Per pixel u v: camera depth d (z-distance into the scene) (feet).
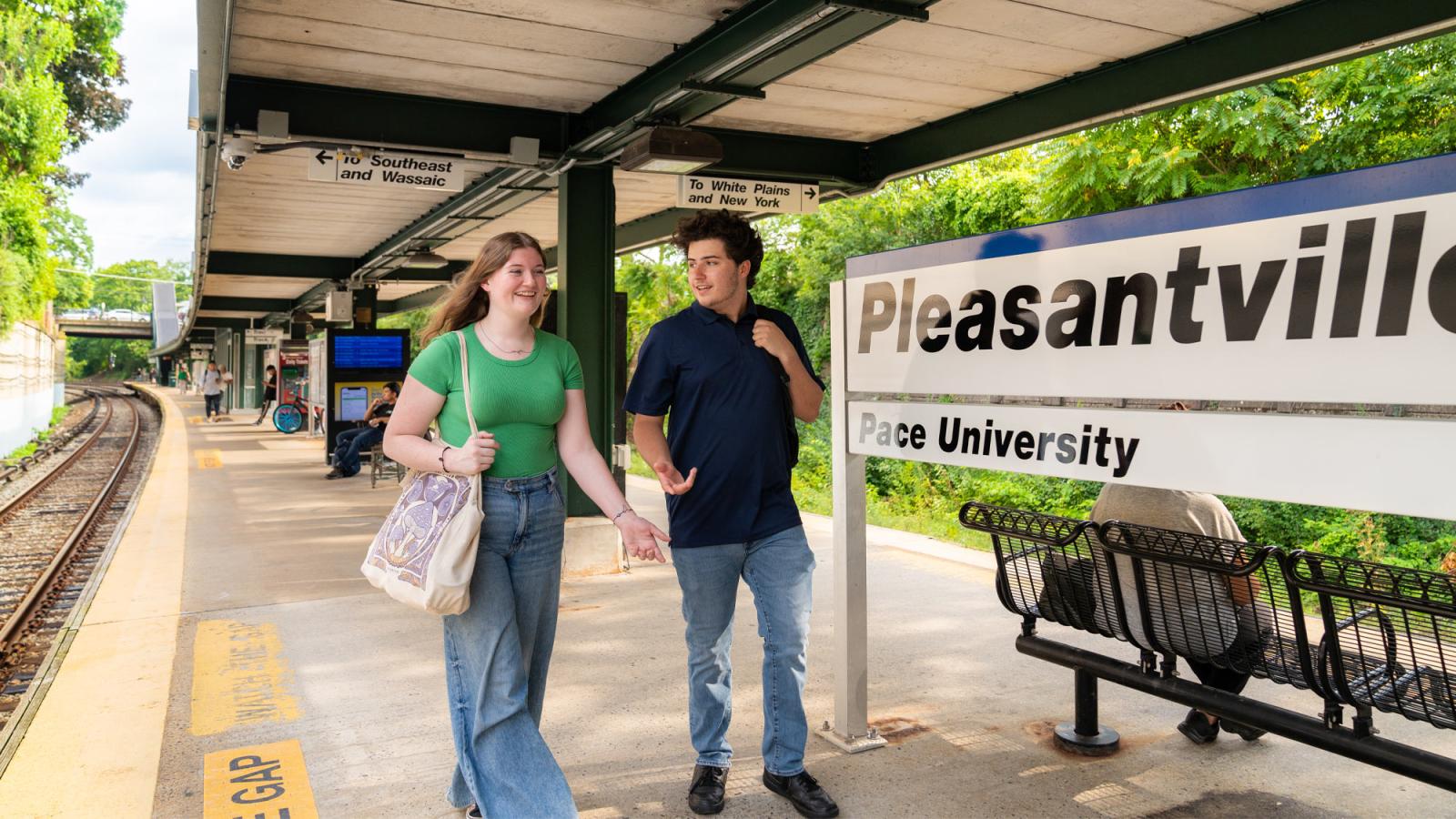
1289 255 8.21
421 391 9.48
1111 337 9.55
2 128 84.48
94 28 124.98
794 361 10.64
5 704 17.66
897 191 57.82
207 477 47.47
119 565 25.55
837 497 12.58
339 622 19.47
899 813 10.74
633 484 45.55
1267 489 8.42
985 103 23.25
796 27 15.38
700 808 10.77
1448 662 8.45
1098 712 13.75
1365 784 11.32
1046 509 36.63
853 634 12.53
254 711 14.26
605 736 13.20
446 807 11.10
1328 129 35.14
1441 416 7.34
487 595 9.48
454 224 35.65
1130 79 19.79
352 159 22.24
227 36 16.40
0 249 80.07
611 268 24.73
